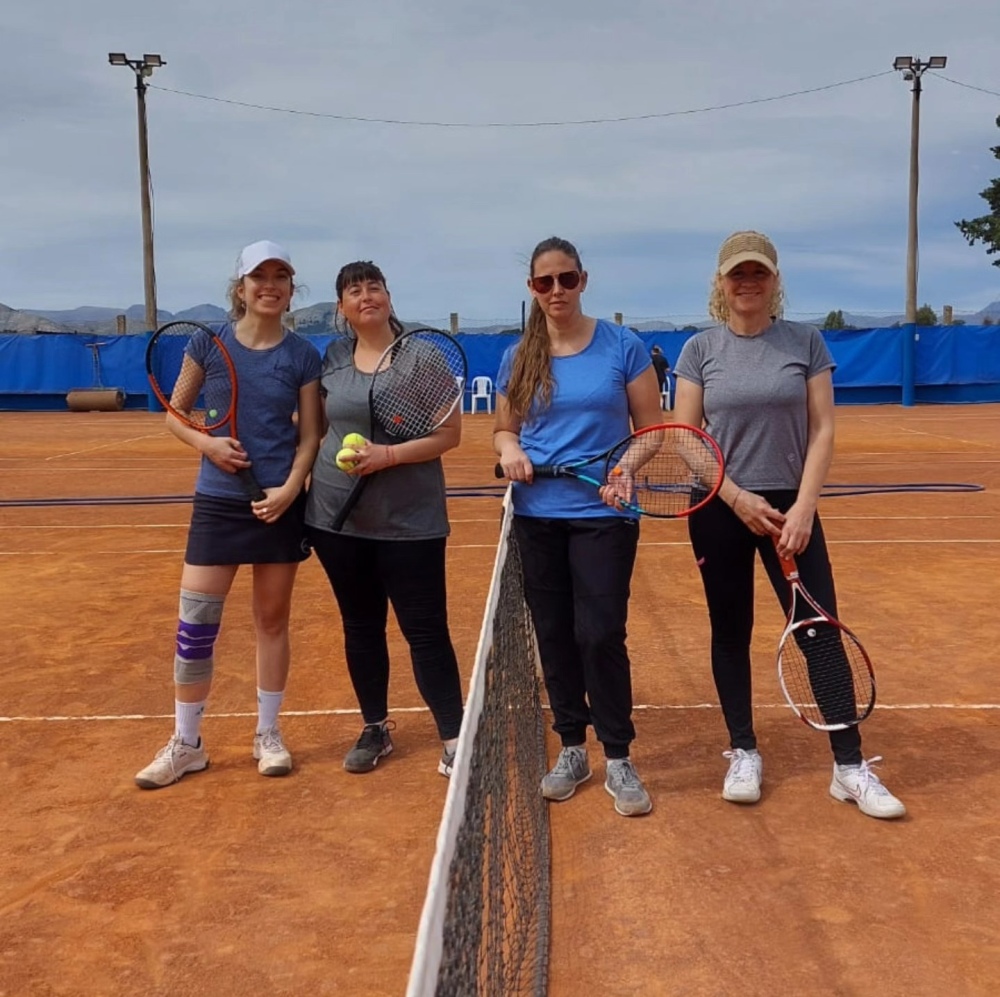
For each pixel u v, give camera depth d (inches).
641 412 153.8
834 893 128.7
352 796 159.0
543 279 148.1
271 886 133.0
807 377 149.2
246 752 177.0
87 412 1153.4
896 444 713.0
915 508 432.8
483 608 266.5
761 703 195.8
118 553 352.2
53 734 185.2
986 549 340.2
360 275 154.6
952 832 144.0
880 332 1142.3
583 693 159.9
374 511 155.9
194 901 129.8
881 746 174.7
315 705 199.3
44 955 119.2
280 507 156.4
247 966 116.5
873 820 147.7
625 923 123.0
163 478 565.0
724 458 149.6
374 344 158.7
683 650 227.9
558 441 151.4
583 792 159.2
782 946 118.1
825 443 147.8
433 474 159.5
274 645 167.0
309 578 305.7
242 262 156.5
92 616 266.2
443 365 155.5
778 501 149.3
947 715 188.4
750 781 153.0
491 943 87.8
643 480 158.2
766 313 149.7
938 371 1147.9
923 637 236.8
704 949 117.7
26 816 153.3
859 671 207.9
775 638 237.0
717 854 138.8
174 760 164.6
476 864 77.6
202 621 162.2
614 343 152.6
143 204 1225.4
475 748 82.0
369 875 135.3
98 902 130.0
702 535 152.0
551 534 153.3
